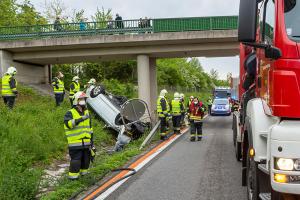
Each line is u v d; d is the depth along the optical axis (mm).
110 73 43688
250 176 5891
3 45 26828
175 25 25016
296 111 4484
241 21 4770
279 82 4578
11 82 16266
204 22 24719
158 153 12781
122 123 16766
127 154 12148
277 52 4613
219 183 8273
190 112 16328
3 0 46625
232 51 27000
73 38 25688
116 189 7969
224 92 37812
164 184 8312
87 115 8734
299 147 4355
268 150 4656
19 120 14453
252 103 5613
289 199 4750
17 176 7883
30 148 11984
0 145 10633
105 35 25359
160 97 16797
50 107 20219
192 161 11125
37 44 26266
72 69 43969
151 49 26562
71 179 8586
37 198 7789
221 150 13281
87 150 8812
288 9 4719
